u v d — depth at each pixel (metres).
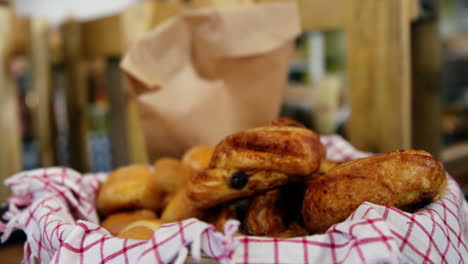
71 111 1.33
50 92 1.32
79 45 1.27
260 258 0.54
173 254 0.54
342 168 0.59
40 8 2.38
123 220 0.67
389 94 0.77
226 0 0.85
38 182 0.67
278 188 0.64
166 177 0.71
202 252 0.54
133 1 2.48
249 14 0.74
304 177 0.62
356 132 0.82
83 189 0.71
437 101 0.82
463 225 0.63
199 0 0.88
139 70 0.75
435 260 0.55
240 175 0.61
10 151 1.14
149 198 0.70
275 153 0.61
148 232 0.61
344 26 0.81
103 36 1.19
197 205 0.63
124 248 0.55
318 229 0.59
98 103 1.64
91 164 1.40
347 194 0.57
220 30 0.74
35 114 1.32
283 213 0.63
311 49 1.66
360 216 0.55
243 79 0.76
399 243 0.55
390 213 0.55
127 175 0.72
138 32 1.06
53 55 1.36
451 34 1.54
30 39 1.24
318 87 1.34
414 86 0.83
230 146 0.62
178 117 0.75
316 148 0.61
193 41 0.76
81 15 2.52
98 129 1.66
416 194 0.57
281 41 0.74
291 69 1.78
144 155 1.12
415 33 0.82
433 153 0.83
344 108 1.34
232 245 0.54
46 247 0.60
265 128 0.63
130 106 1.13
